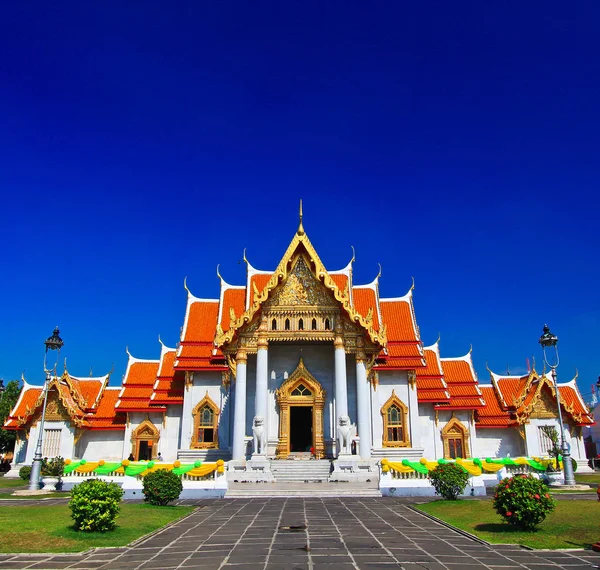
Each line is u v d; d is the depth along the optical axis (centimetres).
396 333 4919
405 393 4631
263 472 3434
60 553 1523
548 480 3553
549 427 5191
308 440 4581
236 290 5119
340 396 3781
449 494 2683
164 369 5075
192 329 4953
